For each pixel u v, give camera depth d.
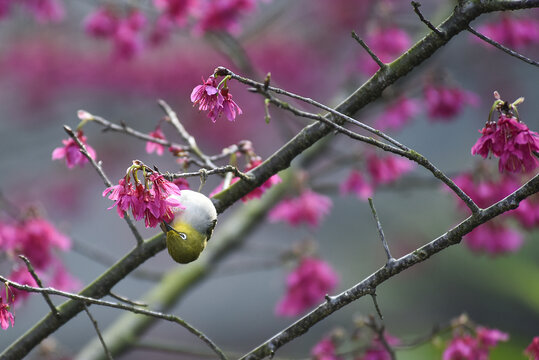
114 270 4.25
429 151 20.31
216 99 3.37
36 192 16.48
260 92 3.54
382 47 8.55
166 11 8.14
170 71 14.51
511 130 3.49
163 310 8.04
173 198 3.32
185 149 4.60
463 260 14.84
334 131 4.00
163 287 8.27
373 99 3.96
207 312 20.58
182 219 3.37
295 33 14.61
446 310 15.10
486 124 3.57
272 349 3.85
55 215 16.66
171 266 19.78
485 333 5.34
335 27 14.16
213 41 7.94
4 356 4.25
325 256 19.28
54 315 4.20
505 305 13.54
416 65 3.87
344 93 9.26
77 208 16.83
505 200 3.51
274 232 20.39
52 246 6.35
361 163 7.77
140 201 3.28
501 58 13.51
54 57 14.96
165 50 14.48
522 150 3.48
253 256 19.75
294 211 7.57
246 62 7.84
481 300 14.23
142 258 4.25
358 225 19.75
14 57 15.13
